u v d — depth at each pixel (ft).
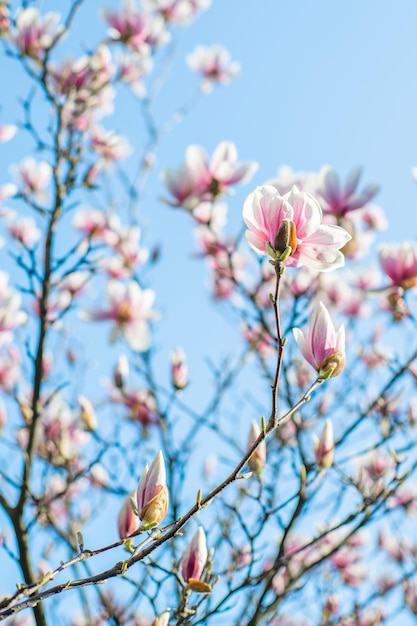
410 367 7.10
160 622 5.21
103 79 8.46
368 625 7.63
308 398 4.85
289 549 7.20
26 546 6.35
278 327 4.71
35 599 4.61
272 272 7.61
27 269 6.98
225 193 7.27
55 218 7.16
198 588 5.09
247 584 5.94
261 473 5.94
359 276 8.70
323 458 6.07
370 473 7.25
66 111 8.19
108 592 6.89
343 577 8.08
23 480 6.49
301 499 6.36
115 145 8.61
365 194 7.04
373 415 7.36
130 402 8.20
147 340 7.40
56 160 7.34
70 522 6.93
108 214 8.52
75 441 7.36
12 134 7.34
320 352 4.91
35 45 7.86
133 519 5.29
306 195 4.79
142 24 9.20
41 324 6.96
